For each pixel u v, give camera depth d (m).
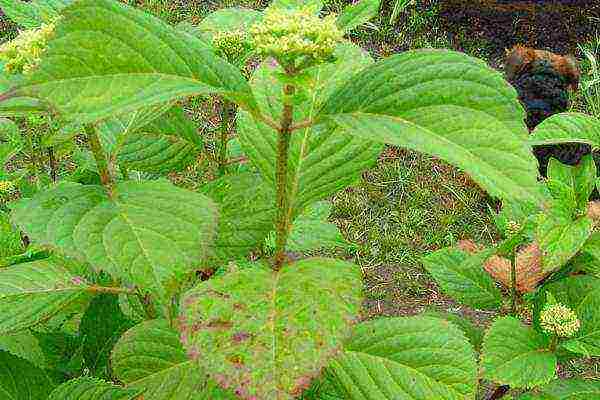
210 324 0.38
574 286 0.68
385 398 0.50
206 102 1.73
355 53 0.53
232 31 0.57
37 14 0.54
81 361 0.58
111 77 0.35
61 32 0.34
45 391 0.52
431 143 0.36
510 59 1.65
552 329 0.62
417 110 0.38
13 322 0.45
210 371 0.36
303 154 0.50
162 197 0.42
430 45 2.20
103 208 0.41
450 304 1.43
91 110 0.34
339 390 0.52
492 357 0.63
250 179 0.53
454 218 1.59
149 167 0.58
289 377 0.36
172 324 0.43
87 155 0.68
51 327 0.65
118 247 0.40
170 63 0.36
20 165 1.34
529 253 0.75
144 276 0.39
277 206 0.46
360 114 0.39
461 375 0.51
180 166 0.59
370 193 1.64
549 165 0.66
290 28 0.41
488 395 1.17
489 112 0.37
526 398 0.66
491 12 2.30
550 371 0.62
